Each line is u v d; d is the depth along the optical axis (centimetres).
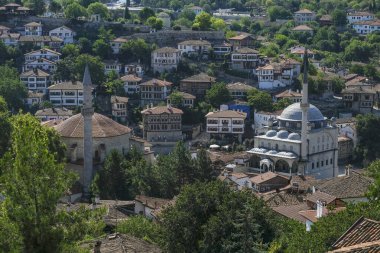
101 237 6838
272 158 18588
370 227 4503
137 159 15125
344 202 8256
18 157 4997
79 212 5322
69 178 5331
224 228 7025
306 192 12038
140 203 11550
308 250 5662
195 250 7388
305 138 18400
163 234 7481
